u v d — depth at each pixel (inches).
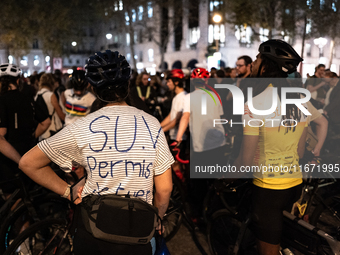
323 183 108.9
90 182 60.7
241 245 106.0
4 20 1222.3
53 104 194.2
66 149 59.1
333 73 265.6
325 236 83.1
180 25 1561.3
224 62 1357.0
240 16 903.1
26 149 122.3
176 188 139.9
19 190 109.0
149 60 1824.6
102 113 61.0
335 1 847.1
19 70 124.2
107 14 1337.4
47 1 1247.5
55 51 1412.4
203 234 142.3
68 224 91.4
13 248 90.1
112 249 58.2
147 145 60.6
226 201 107.7
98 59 60.9
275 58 75.7
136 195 60.5
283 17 917.8
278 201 81.5
